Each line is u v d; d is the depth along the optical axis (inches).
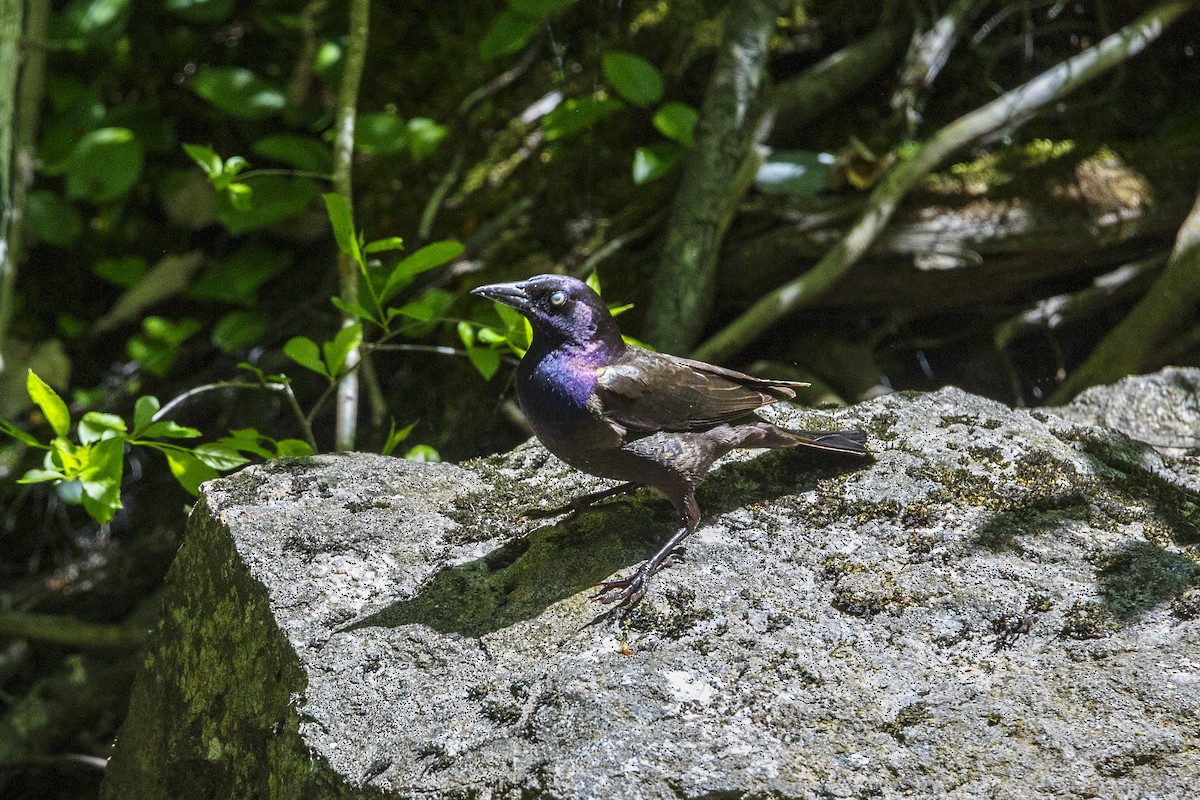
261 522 245.4
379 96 525.7
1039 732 190.4
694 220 431.2
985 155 442.9
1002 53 480.7
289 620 224.4
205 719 241.8
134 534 483.8
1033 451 260.7
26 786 434.0
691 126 429.7
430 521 250.4
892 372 454.0
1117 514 243.9
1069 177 432.5
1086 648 208.7
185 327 492.7
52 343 508.4
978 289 436.1
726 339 418.6
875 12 490.9
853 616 218.7
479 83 522.0
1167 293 399.5
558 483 266.4
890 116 465.4
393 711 205.9
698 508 240.4
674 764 185.6
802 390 429.1
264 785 218.5
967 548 233.6
